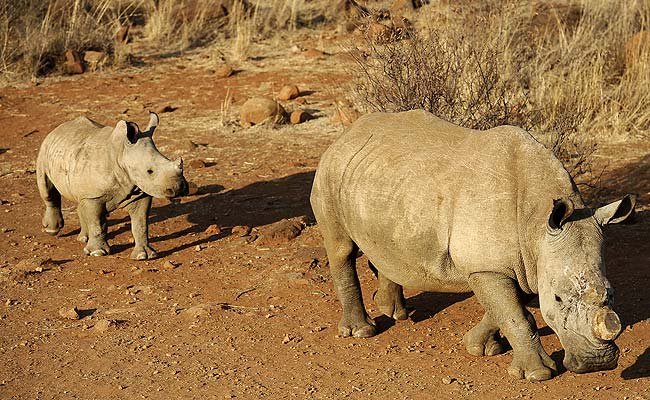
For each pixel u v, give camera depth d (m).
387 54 16.72
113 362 11.46
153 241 15.95
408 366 10.92
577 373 9.53
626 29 23.34
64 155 15.35
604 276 8.99
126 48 28.81
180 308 13.07
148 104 24.31
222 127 22.28
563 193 9.71
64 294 13.75
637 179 17.72
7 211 17.66
